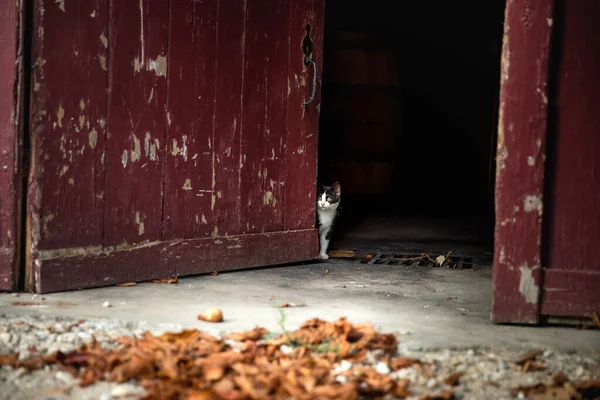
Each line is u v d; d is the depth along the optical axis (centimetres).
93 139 405
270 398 241
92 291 405
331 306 392
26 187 393
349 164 863
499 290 356
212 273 478
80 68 396
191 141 453
